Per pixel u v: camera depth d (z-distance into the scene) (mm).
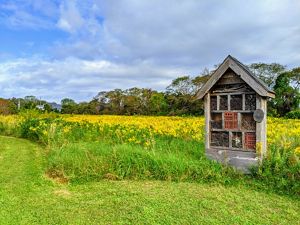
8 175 7324
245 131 7344
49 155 9492
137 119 23781
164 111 44344
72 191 6105
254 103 7273
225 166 7227
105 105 50438
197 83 49281
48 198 5656
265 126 7164
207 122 7961
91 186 6414
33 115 22297
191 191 5926
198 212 4863
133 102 48688
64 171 7258
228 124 7645
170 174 6848
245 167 7086
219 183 6434
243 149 7328
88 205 5262
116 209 5051
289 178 6086
